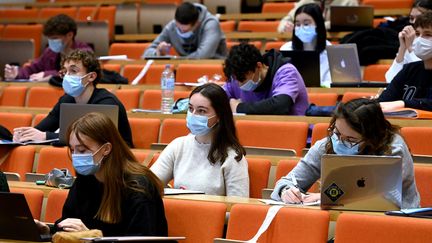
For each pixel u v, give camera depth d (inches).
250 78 477.1
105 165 317.7
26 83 634.8
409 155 328.2
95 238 288.8
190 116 380.8
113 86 597.6
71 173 437.4
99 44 757.3
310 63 542.9
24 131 476.1
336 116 323.0
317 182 384.8
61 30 639.1
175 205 335.0
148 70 636.7
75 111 456.8
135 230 312.3
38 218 367.9
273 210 313.0
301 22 575.2
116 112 449.4
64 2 976.3
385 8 794.8
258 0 875.4
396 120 426.3
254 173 386.0
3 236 316.5
